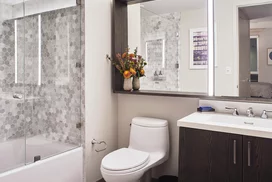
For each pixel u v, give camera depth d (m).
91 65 2.50
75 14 2.46
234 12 2.24
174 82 2.82
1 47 2.55
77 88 2.48
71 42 2.50
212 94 2.37
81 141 2.47
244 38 2.20
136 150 2.31
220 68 2.33
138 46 3.07
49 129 2.63
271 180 1.58
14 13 2.61
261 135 1.59
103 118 2.67
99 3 2.58
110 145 2.78
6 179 1.82
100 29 2.60
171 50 2.84
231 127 1.70
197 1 2.64
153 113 2.62
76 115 2.50
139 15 3.07
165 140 2.38
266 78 2.10
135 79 2.79
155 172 2.61
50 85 2.63
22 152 2.40
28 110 2.67
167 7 2.84
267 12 2.09
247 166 1.65
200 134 1.83
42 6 2.62
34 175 2.02
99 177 2.64
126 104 2.81
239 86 2.24
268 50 2.09
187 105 2.43
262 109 2.04
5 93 2.59
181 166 1.92
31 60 2.66
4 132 2.57
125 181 1.92
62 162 2.25
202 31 2.61
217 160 1.76
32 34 2.66
